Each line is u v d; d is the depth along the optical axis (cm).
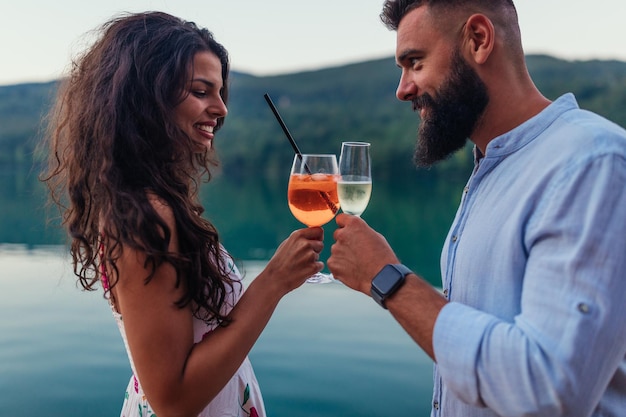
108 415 441
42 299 800
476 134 141
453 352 111
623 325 101
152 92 146
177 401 130
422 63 140
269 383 515
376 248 136
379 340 646
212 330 142
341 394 487
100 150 143
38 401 466
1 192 2523
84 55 158
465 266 129
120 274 128
